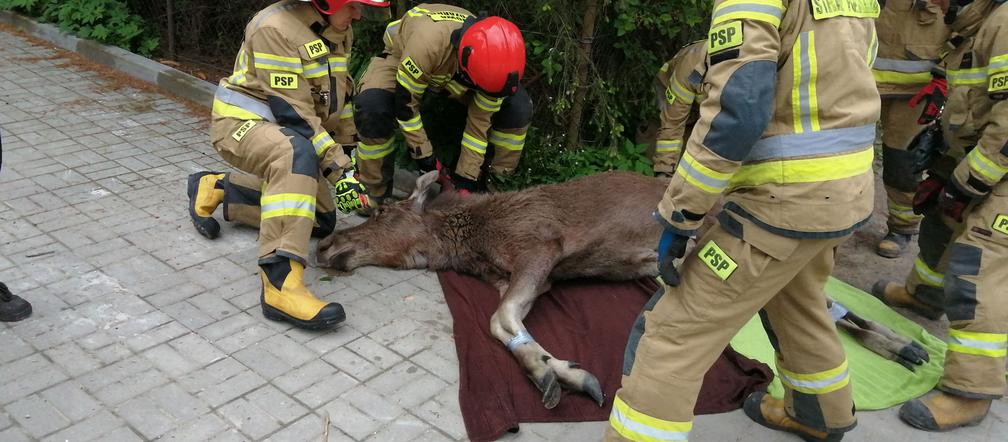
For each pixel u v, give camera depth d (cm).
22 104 638
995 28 334
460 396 333
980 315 331
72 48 784
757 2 225
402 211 449
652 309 271
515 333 365
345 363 353
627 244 435
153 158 558
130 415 307
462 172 500
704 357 262
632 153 579
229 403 319
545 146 567
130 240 443
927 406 339
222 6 784
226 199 449
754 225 246
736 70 223
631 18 535
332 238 443
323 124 424
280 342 364
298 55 381
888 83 479
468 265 444
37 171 519
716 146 227
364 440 305
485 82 438
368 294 418
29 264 409
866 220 251
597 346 384
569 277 445
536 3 548
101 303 381
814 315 288
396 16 578
